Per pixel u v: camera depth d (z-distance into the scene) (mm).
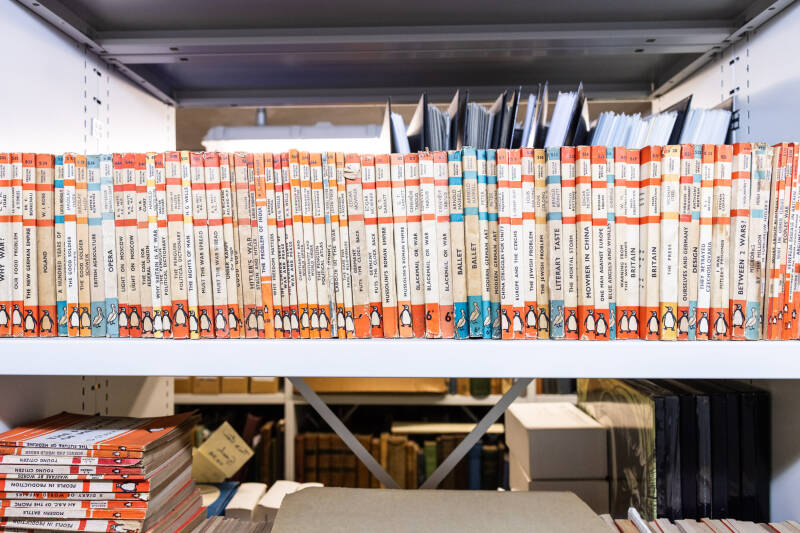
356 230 715
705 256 688
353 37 900
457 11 851
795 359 655
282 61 1013
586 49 955
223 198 716
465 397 2160
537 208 702
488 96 1172
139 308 726
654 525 736
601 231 691
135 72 1044
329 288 718
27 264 722
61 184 721
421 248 712
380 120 1822
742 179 681
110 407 1041
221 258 717
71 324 729
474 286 707
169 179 712
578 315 697
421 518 693
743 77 896
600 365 661
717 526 725
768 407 828
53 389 873
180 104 1213
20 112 783
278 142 1665
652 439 814
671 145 742
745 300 687
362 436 2268
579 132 786
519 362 665
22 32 784
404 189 712
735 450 822
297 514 701
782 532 701
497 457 2174
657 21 885
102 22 885
